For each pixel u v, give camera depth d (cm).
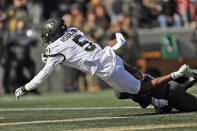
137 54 4581
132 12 4900
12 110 2862
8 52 4625
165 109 2162
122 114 2228
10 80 4688
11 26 4594
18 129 1852
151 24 4844
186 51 4681
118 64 2069
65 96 4038
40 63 4691
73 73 4694
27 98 3997
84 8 5194
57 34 2073
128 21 4588
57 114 2423
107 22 4712
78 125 1889
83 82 4753
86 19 4866
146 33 4675
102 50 2083
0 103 3528
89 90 4738
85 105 2955
